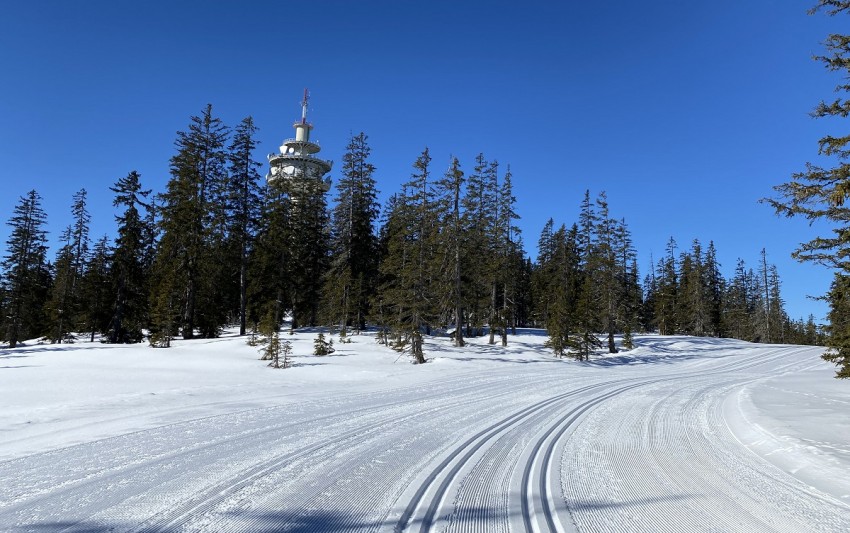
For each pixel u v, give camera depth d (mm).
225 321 40688
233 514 4129
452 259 34531
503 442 7473
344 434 7605
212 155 34812
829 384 18781
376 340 32469
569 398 13375
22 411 9102
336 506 4402
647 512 4637
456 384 16125
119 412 9125
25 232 39625
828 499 5215
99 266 44188
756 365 32594
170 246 32469
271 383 15547
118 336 32500
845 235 9727
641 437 8414
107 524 3842
